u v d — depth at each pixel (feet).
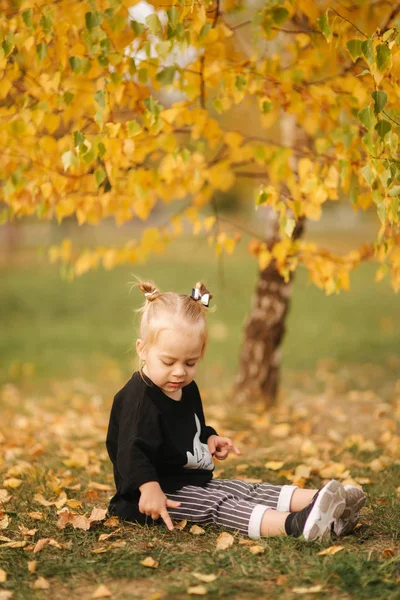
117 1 13.35
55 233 120.98
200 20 13.52
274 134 29.19
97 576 10.27
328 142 16.25
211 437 13.29
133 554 11.00
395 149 12.30
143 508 11.48
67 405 27.17
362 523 12.55
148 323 12.17
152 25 13.03
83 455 18.06
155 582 10.08
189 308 12.11
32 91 16.66
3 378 33.30
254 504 11.99
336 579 9.99
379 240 13.58
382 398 26.63
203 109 16.63
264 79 15.79
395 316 53.06
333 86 16.55
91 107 16.37
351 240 113.70
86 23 13.29
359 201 15.38
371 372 32.60
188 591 9.61
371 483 15.51
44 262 89.40
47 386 31.45
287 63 20.68
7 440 20.26
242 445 19.88
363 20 16.80
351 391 28.12
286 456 18.20
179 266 83.87
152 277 73.72
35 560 10.86
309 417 23.40
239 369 24.97
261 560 10.75
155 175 17.13
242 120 28.96
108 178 17.21
